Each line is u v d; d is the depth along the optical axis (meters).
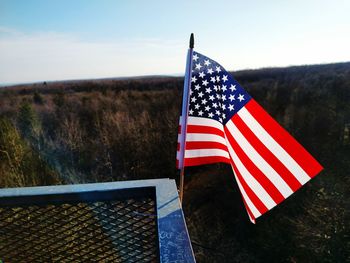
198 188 11.21
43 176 7.15
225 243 8.89
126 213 1.72
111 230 1.77
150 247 1.81
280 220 9.41
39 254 1.85
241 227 9.39
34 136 9.59
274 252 8.35
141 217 1.73
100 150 11.24
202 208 10.23
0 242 1.77
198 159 2.57
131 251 1.83
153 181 1.67
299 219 9.23
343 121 15.48
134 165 11.28
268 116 2.41
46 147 9.59
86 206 1.71
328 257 7.66
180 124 2.40
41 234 1.76
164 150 12.02
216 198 10.56
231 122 2.55
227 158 2.63
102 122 13.70
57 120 13.98
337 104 18.25
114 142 11.78
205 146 2.57
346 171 11.30
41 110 16.20
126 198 1.62
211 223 9.61
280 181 2.37
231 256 8.44
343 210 9.08
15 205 1.57
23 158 6.99
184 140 2.39
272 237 8.84
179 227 1.24
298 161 2.31
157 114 15.02
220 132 2.59
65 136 11.52
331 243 7.98
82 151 10.77
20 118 10.61
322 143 13.74
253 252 8.54
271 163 2.39
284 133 2.36
